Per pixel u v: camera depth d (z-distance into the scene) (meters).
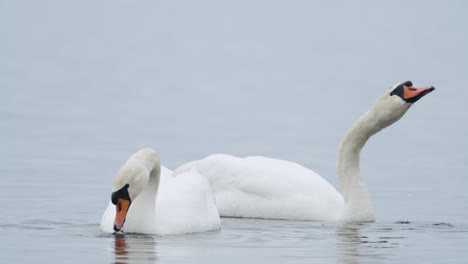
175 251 15.59
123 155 28.95
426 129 36.31
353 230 18.50
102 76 62.16
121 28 127.19
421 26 118.50
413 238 17.50
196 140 33.19
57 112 40.47
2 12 139.50
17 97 45.94
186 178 18.36
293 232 18.12
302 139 33.94
